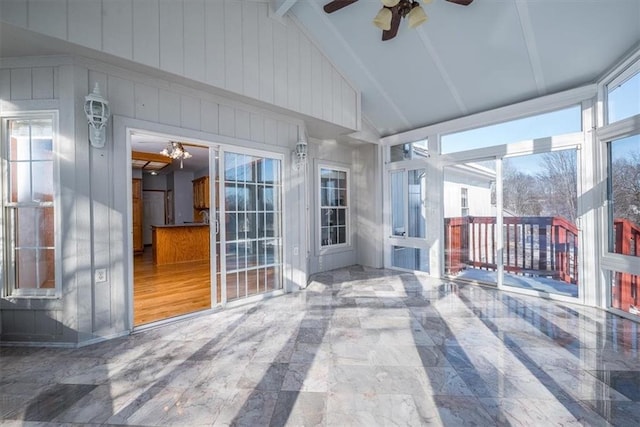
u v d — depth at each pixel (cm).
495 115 407
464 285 441
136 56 257
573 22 272
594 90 323
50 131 264
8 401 178
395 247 563
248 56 333
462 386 189
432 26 320
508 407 169
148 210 915
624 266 296
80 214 256
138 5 257
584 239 339
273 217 396
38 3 216
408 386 190
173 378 202
